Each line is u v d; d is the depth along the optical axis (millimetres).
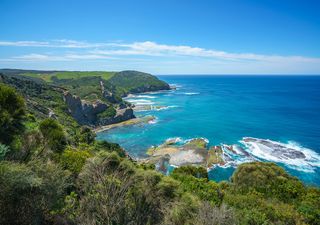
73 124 79500
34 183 14180
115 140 82188
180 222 18344
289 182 32781
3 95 23797
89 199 17797
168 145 73938
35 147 22406
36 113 60469
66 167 23906
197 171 44844
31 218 14469
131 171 23250
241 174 35188
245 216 20703
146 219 19016
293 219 23031
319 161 58688
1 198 13508
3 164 14203
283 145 70375
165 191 21547
